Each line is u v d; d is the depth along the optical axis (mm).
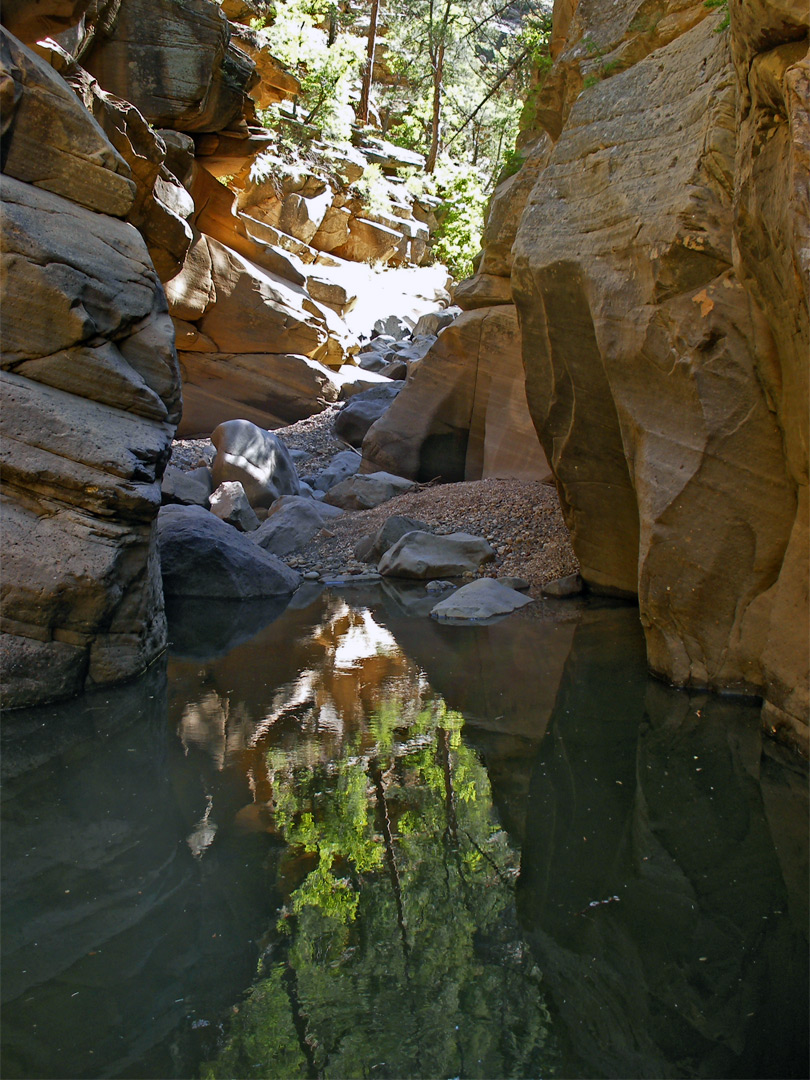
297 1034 2439
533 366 7789
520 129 13531
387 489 13328
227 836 3717
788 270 4109
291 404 18844
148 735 5059
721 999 2605
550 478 12102
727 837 3662
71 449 5934
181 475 11688
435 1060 2322
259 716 5398
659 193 5746
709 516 5395
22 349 6164
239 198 24188
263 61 25859
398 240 28750
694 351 5281
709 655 5660
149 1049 2371
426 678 6176
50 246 6258
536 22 15172
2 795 4195
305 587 10219
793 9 3887
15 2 7953
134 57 14109
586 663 6441
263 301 18391
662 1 6863
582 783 4266
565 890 3268
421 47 34969
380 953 2846
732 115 5164
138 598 6367
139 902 3168
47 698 5723
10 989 2660
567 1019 2506
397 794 4160
